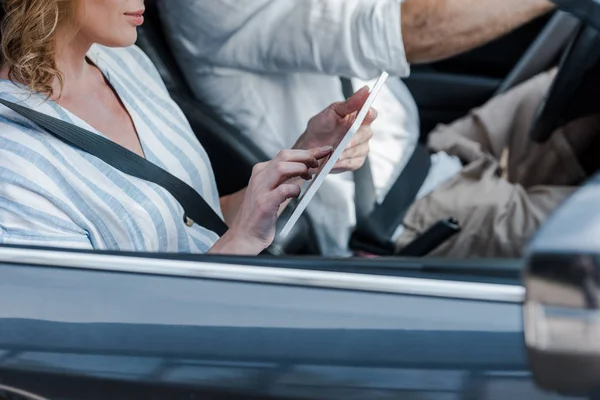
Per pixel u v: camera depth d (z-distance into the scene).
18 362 1.40
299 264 1.38
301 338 1.32
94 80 1.95
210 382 1.33
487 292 1.31
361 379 1.29
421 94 2.93
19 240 1.66
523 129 2.66
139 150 1.96
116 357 1.37
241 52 2.48
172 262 1.41
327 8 2.38
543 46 2.73
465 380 1.26
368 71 2.42
